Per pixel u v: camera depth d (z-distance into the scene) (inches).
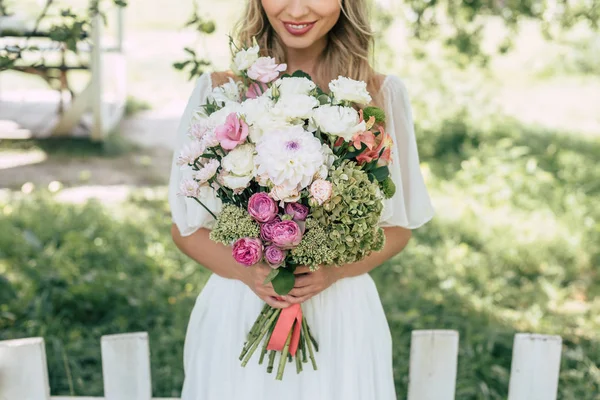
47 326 142.7
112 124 303.1
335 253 67.6
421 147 279.0
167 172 267.3
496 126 295.3
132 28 523.2
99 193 240.2
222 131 67.2
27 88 357.1
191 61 105.5
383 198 73.2
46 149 281.0
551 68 422.3
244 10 89.0
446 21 213.0
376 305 85.2
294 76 75.9
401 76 301.0
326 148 68.2
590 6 186.2
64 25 108.7
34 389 82.6
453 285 170.9
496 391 129.8
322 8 76.8
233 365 81.4
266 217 66.0
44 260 170.1
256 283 75.5
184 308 153.6
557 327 154.1
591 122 335.6
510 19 192.7
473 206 221.0
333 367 80.7
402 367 133.4
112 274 162.9
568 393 125.0
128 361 85.5
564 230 205.3
